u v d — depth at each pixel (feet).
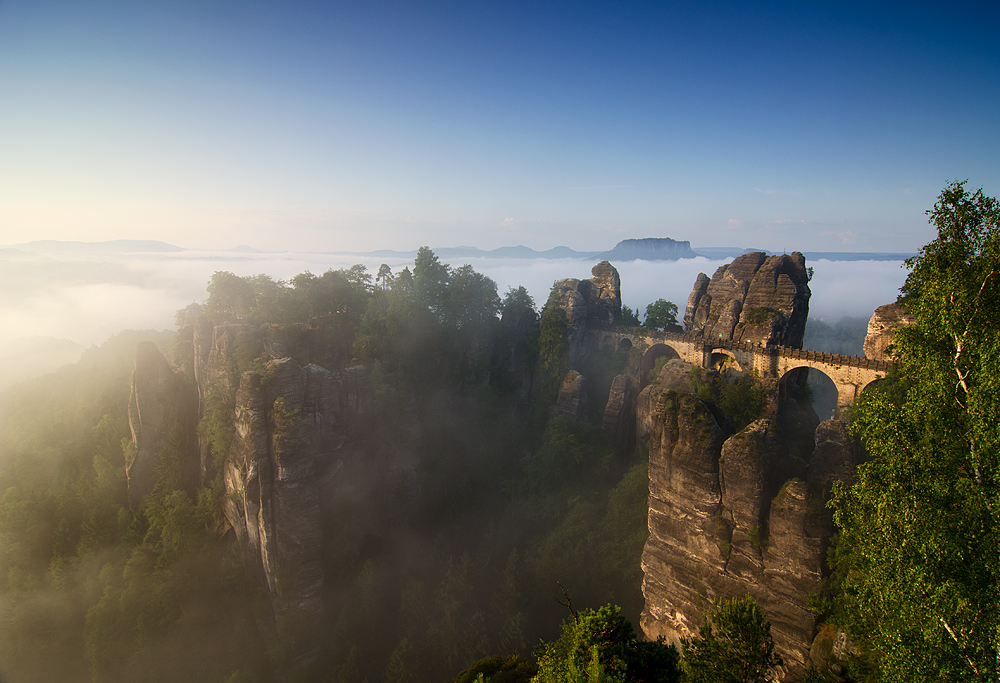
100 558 206.18
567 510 212.43
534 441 271.28
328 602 196.34
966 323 69.36
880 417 72.38
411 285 268.62
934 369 71.67
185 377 253.03
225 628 186.09
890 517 69.36
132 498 221.66
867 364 174.91
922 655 63.93
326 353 238.89
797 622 120.98
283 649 183.11
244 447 185.26
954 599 59.62
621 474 238.48
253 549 189.88
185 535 195.31
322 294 251.80
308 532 188.85
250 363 198.90
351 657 179.01
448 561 206.80
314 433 199.21
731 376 214.28
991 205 68.69
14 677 182.39
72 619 193.67
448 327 269.23
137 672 171.22
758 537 130.93
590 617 81.05
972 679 59.82
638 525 189.26
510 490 239.09
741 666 80.94
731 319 224.74
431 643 179.11
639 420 225.56
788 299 215.92
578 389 259.80
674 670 78.38
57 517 221.05
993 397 60.34
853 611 95.09
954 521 63.67
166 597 180.45
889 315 176.65
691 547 144.05
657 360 242.37
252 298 268.00
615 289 309.83
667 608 150.61
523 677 109.40
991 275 67.15
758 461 131.03
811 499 122.31
